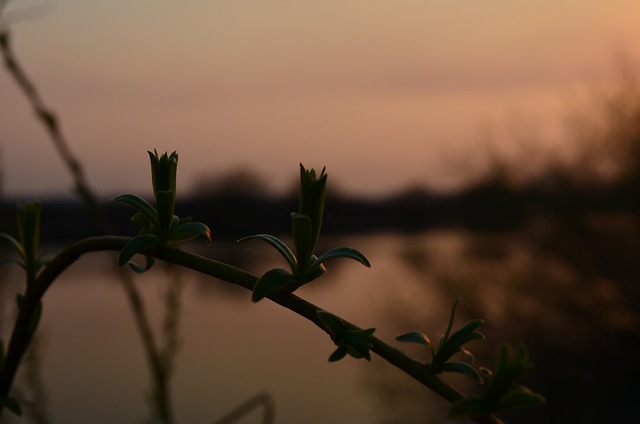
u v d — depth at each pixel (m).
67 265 0.53
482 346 8.21
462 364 0.40
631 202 8.34
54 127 0.94
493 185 8.90
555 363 8.09
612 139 8.50
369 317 7.33
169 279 1.01
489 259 8.59
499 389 0.37
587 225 8.38
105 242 0.50
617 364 7.95
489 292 8.36
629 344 8.00
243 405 0.97
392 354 0.40
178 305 1.00
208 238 0.46
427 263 8.38
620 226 8.41
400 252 8.45
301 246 0.42
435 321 8.05
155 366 0.99
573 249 8.42
